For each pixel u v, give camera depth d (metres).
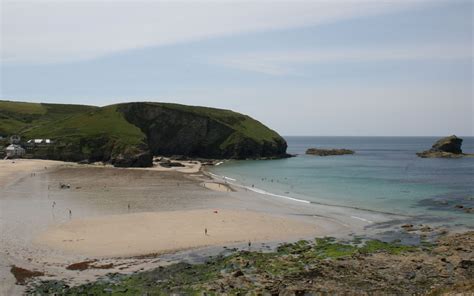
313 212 63.12
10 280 33.53
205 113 192.62
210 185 91.25
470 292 24.56
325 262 37.69
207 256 40.91
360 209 65.31
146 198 72.94
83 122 167.38
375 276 33.88
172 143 181.00
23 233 47.06
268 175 115.69
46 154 142.88
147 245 44.12
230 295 30.03
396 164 152.38
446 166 141.88
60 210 60.47
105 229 50.03
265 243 45.81
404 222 55.97
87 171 113.38
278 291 30.58
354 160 176.88
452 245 42.84
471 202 70.38
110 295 30.72
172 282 33.38
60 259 39.00
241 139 182.62
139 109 179.88
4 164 121.19
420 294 29.80
